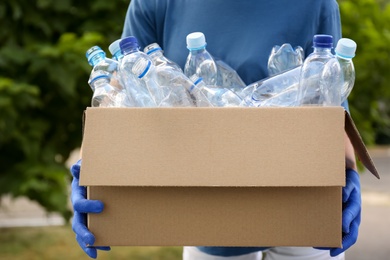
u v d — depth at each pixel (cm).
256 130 158
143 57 175
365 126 470
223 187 163
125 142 158
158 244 164
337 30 211
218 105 180
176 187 163
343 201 173
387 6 474
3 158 455
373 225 796
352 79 182
